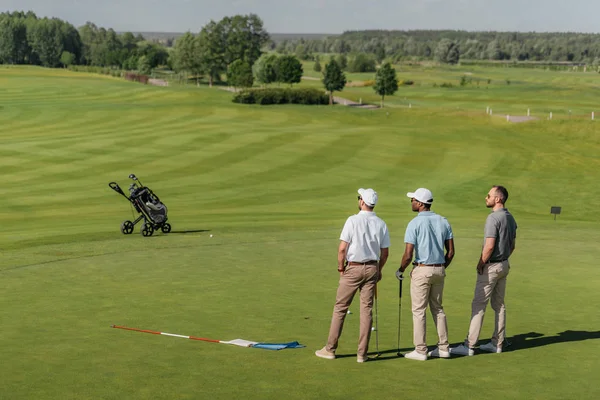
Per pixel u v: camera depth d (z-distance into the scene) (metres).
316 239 24.69
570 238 25.50
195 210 37.38
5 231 28.36
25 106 105.50
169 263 19.91
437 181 50.66
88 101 131.75
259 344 11.49
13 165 51.28
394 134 69.50
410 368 10.48
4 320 13.31
